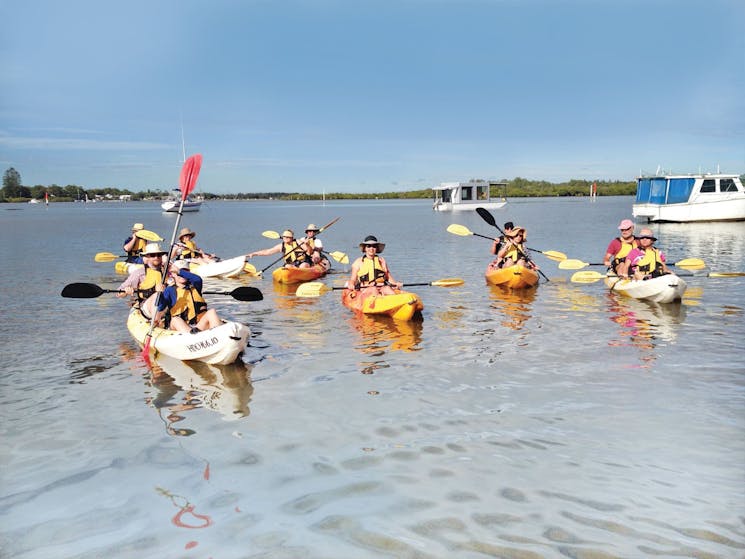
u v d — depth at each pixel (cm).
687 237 2692
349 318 1092
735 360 788
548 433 572
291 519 438
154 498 471
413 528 423
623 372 748
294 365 800
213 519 440
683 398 655
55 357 853
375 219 5616
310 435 579
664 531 413
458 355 835
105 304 1265
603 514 435
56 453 549
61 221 5778
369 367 786
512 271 1387
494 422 600
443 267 1880
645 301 1214
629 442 550
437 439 564
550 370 761
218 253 2602
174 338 837
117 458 538
